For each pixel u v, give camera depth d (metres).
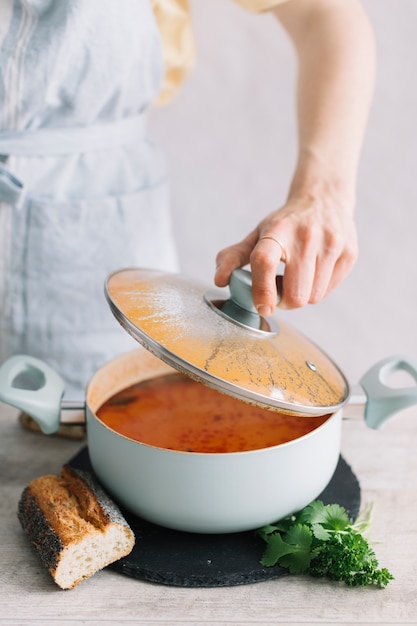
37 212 1.22
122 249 1.31
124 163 1.29
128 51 1.16
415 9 1.68
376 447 1.15
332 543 0.89
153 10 1.23
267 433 1.01
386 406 1.07
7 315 1.30
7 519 1.00
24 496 0.96
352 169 1.09
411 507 1.02
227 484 0.89
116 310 0.91
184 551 0.92
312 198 1.03
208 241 1.90
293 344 0.99
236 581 0.88
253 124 1.79
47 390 1.05
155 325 0.89
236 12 1.70
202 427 1.03
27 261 1.26
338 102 1.12
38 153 1.20
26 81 1.12
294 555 0.89
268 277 0.91
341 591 0.87
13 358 1.09
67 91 1.16
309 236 0.96
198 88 1.76
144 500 0.92
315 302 1.01
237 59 1.74
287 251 0.95
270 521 0.93
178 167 1.84
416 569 0.91
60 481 0.99
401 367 1.12
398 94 1.75
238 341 0.91
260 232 1.00
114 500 0.98
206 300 0.96
